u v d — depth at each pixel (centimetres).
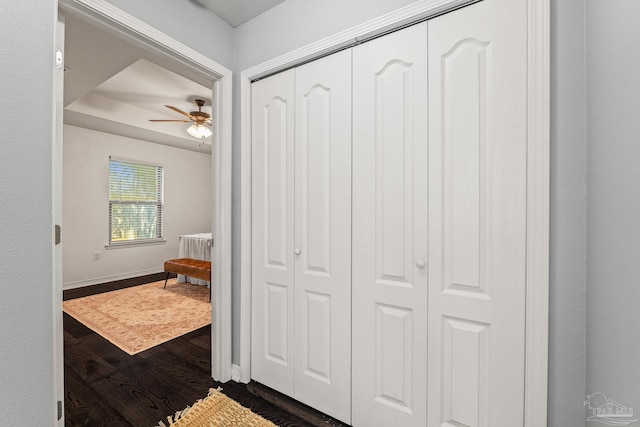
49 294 61
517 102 110
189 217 586
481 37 117
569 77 101
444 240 125
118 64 252
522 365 110
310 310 165
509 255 112
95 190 451
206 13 178
